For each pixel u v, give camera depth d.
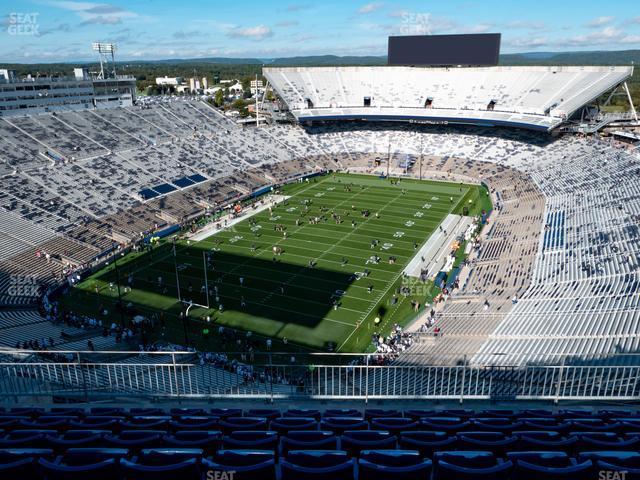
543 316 29.16
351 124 92.00
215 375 24.59
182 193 61.62
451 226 53.25
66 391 14.73
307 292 39.12
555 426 9.67
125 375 22.36
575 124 72.88
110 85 89.88
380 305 36.88
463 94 86.19
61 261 44.22
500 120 76.44
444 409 12.72
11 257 42.84
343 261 44.81
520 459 7.34
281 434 9.72
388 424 10.24
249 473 6.93
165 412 11.76
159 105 82.56
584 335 25.08
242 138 81.31
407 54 86.50
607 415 11.30
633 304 27.25
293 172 75.56
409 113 84.94
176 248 48.56
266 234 51.97
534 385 18.77
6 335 31.44
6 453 7.57
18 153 58.31
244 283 40.81
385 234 51.38
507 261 41.53
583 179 57.06
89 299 38.72
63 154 61.38
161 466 6.78
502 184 65.50
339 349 31.12
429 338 30.00
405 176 74.94
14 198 50.44
